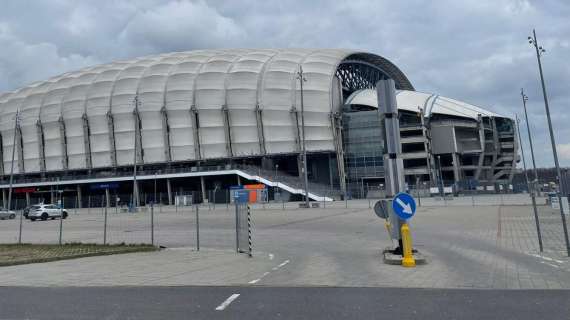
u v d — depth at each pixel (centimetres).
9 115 9006
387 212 1300
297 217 3388
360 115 8606
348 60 9569
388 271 1064
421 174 8544
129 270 1195
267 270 1141
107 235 2502
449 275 987
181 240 2119
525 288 831
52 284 993
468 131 9056
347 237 1975
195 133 8094
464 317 629
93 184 8156
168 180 7756
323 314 663
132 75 8550
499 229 2048
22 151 8888
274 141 8106
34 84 9538
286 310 693
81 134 8519
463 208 3859
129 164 8250
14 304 773
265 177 7212
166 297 814
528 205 3944
